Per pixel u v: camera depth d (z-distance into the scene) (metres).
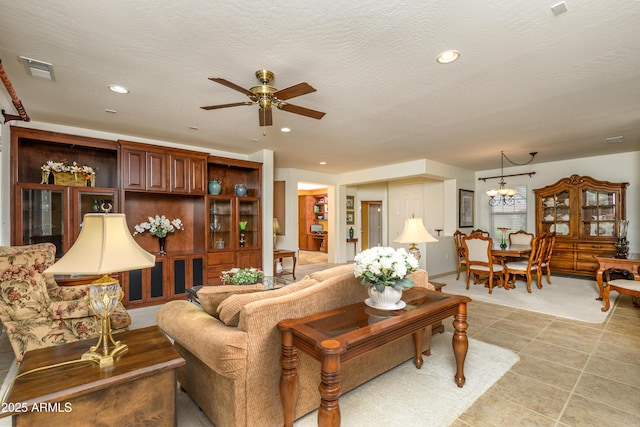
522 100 3.15
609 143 5.02
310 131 4.25
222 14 1.80
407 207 8.53
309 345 1.53
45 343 2.37
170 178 4.52
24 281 2.40
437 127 4.06
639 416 1.89
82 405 1.23
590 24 1.89
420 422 1.84
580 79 2.67
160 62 2.37
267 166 5.48
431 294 2.38
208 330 1.71
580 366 2.53
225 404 1.65
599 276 4.42
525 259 6.17
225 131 4.26
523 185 7.05
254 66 2.43
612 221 5.71
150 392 1.39
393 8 1.75
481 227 7.74
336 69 2.48
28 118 3.30
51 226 3.75
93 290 1.46
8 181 3.44
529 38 2.05
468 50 2.20
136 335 1.73
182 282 4.59
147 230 4.72
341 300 2.04
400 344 2.51
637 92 2.96
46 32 1.98
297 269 7.46
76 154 4.16
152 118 3.70
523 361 2.62
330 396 1.41
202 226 4.95
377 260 1.98
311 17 1.83
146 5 1.72
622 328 3.38
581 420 1.86
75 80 2.68
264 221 5.49
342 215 8.43
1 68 2.19
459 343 2.22
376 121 3.81
